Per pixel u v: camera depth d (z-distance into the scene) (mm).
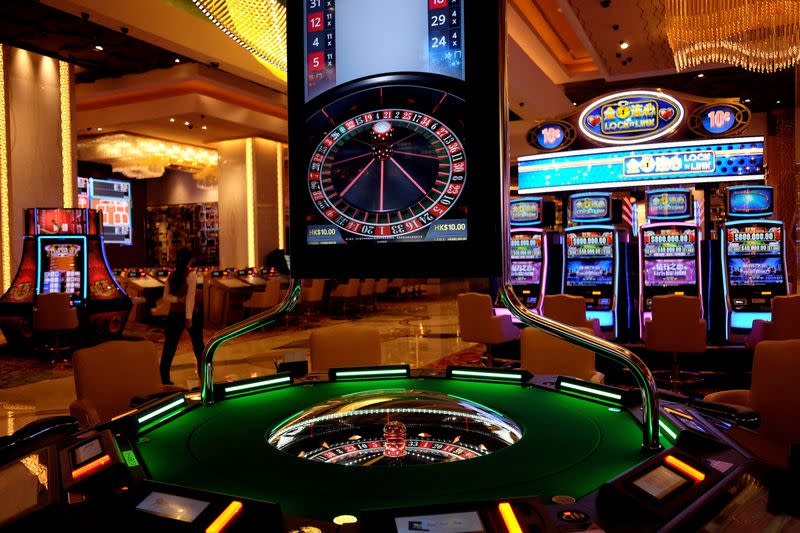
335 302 11562
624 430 1586
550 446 1461
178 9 7293
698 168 6605
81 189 15867
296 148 1783
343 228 1733
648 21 8148
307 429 1667
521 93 9711
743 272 6379
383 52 1664
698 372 6016
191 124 11711
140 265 18734
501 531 872
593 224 7023
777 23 7340
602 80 11250
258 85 11508
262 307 9594
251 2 3156
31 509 1063
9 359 7074
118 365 2834
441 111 1610
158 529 930
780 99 12766
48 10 7328
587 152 6969
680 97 6637
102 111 11578
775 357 2381
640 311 6625
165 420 1758
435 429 1676
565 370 3098
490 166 1568
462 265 1607
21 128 8492
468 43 1582
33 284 7547
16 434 1547
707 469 1171
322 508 1126
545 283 7148
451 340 7957
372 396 1909
